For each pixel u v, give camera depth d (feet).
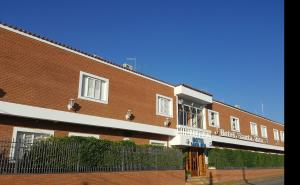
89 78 61.77
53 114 52.95
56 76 55.11
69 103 56.13
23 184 37.50
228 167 91.91
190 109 91.09
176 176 68.03
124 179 53.11
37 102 51.08
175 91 84.94
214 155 88.53
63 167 43.42
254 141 123.65
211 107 102.12
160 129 76.38
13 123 48.24
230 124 111.04
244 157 101.24
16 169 37.70
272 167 119.03
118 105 66.64
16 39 50.16
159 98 79.25
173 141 80.53
